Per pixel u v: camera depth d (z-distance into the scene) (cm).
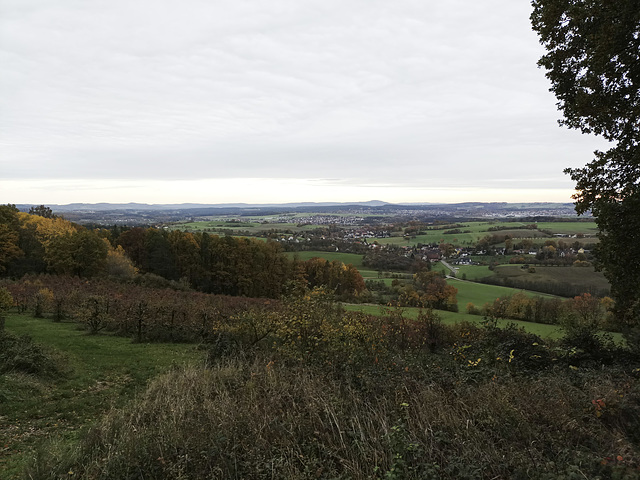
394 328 1272
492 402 533
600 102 891
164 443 482
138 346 1502
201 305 2162
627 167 953
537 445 440
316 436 492
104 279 3772
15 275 4006
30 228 4566
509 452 423
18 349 1038
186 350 1469
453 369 744
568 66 952
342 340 845
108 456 468
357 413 521
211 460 450
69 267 4012
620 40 788
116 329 1816
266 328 992
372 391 589
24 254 4338
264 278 5584
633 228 891
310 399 572
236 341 993
